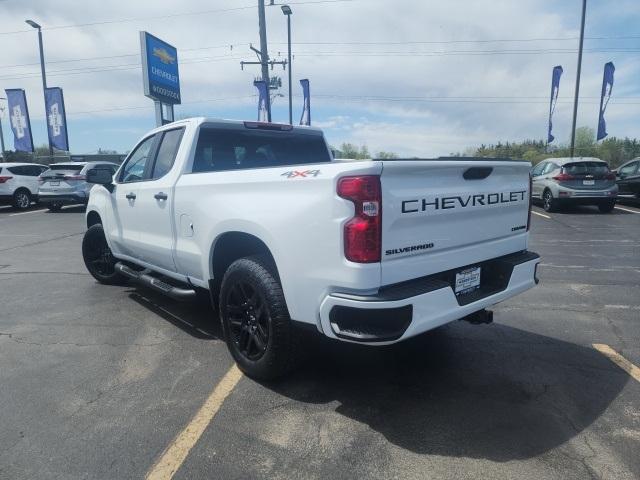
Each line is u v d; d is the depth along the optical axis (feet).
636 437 9.26
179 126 14.71
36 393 11.19
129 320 16.30
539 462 8.53
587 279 21.35
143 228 15.78
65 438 9.37
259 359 11.34
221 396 10.94
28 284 21.49
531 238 32.12
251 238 11.61
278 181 10.18
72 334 15.01
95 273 21.24
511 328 15.21
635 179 47.29
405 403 10.61
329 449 8.98
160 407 10.52
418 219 9.40
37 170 60.39
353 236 8.71
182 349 13.73
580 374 11.97
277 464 8.56
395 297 8.78
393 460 8.63
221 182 11.82
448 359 12.89
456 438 9.28
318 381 11.64
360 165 8.64
